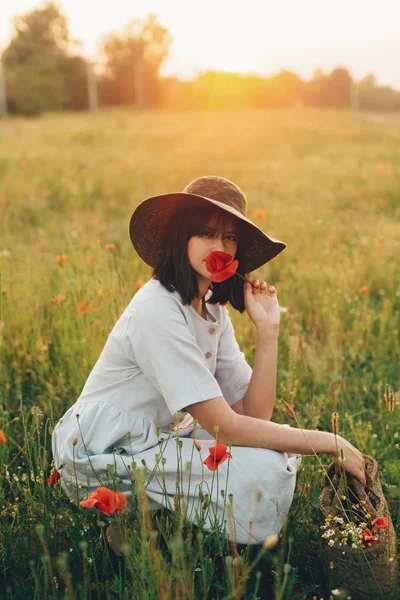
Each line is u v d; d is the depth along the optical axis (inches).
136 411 85.0
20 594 74.2
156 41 2343.8
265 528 79.7
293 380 119.6
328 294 168.4
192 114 1184.8
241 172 435.8
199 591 71.7
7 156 455.8
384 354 143.3
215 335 86.7
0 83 1614.2
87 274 155.6
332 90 2726.4
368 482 82.4
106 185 370.0
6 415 110.3
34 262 182.4
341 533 72.9
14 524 83.6
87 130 739.4
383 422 113.3
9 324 138.6
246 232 84.3
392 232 246.4
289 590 68.1
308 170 445.1
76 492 83.1
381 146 656.4
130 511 81.5
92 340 125.2
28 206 306.2
